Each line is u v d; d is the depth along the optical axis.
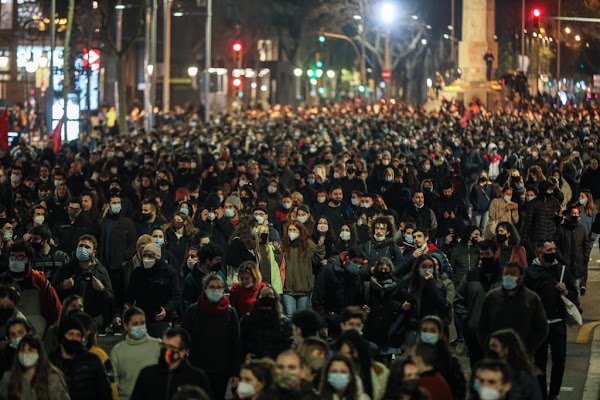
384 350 22.20
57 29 103.25
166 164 46.97
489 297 19.62
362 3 153.38
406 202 37.97
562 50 176.00
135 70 156.25
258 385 14.29
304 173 41.50
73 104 77.44
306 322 17.16
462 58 116.56
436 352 16.39
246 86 176.75
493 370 13.78
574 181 47.06
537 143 60.19
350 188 39.16
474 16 115.50
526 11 171.00
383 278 22.22
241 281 21.81
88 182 37.78
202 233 26.28
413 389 14.52
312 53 195.25
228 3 173.12
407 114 95.94
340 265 22.45
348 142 66.88
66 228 30.06
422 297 21.78
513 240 26.19
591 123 81.69
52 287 21.92
